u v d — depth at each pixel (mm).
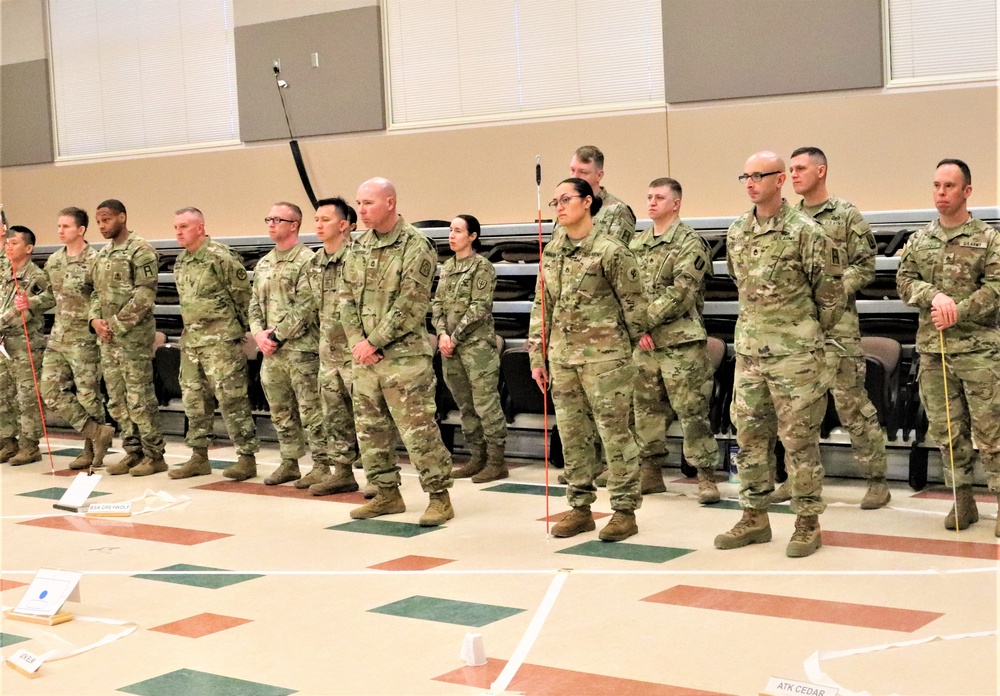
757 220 4887
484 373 6840
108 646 4035
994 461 5000
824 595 4199
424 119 8953
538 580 4609
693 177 7852
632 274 5047
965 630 3713
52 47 10758
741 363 4969
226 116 9859
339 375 6449
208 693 3492
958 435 5121
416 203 8984
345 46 9148
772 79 7488
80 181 10703
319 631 4078
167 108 10180
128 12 10305
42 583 4500
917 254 5195
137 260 7324
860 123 7258
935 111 7055
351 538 5535
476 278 6832
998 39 6875
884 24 7160
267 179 9688
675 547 5066
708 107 7746
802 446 4805
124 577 5012
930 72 7078
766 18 7477
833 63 7285
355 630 4066
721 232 7406
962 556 4680
